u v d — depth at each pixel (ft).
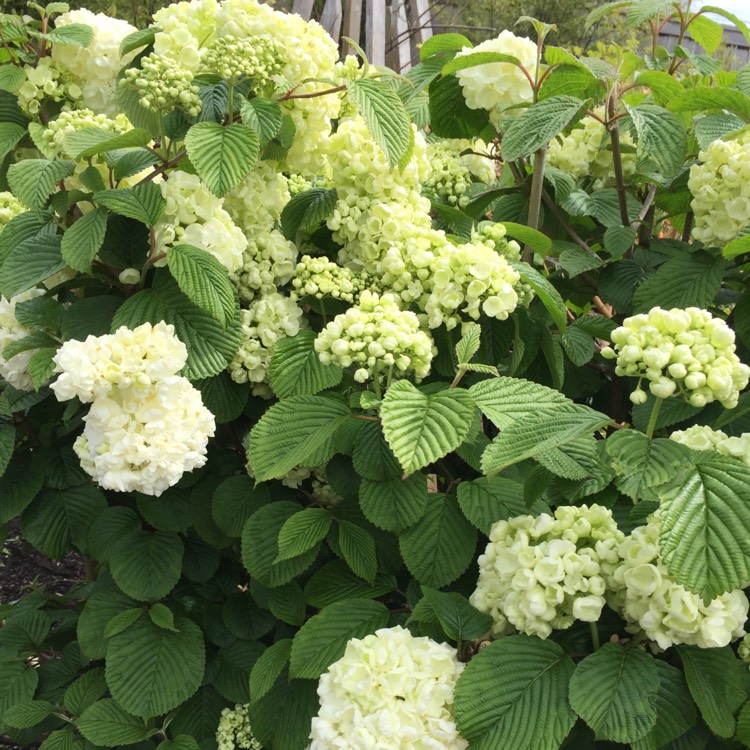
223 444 7.18
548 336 6.40
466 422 4.49
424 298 5.80
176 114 6.30
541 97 7.48
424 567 5.42
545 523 4.72
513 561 4.66
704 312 4.33
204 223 5.94
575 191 8.34
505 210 8.43
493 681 4.33
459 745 4.35
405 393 4.66
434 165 8.41
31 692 7.23
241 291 6.55
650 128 6.90
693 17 8.68
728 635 4.15
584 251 8.04
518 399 4.76
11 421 6.91
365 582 5.98
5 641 7.74
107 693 6.88
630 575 4.25
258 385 6.49
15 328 6.24
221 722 6.34
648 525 4.50
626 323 4.40
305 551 5.88
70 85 6.98
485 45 7.52
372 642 4.66
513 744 4.13
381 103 6.18
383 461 5.39
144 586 6.36
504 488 5.55
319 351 5.07
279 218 7.16
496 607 4.81
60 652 8.50
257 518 6.02
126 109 6.44
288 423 5.06
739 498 3.83
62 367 4.73
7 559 11.96
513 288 5.96
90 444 4.89
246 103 6.05
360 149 6.57
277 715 5.87
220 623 6.84
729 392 4.14
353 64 6.93
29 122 7.10
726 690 4.37
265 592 6.37
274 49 6.18
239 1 6.42
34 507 6.89
